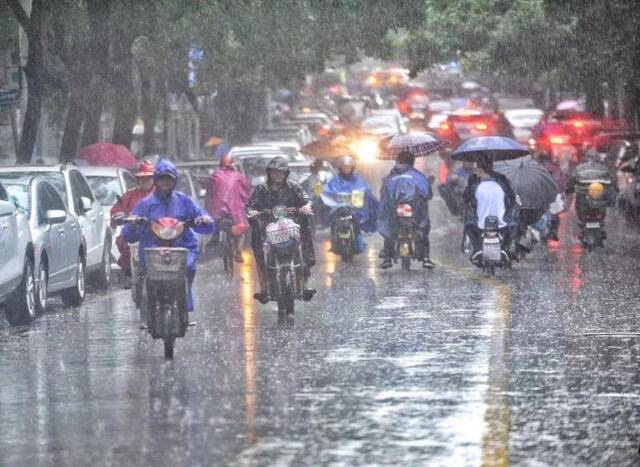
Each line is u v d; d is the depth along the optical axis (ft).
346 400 74.90
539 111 503.20
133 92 230.27
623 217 269.85
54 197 134.72
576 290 135.13
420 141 183.21
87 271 145.07
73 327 114.32
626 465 59.31
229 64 274.98
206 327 109.50
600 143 317.42
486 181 154.61
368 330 105.60
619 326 106.52
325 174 240.94
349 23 265.75
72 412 72.74
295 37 263.29
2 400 76.79
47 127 296.92
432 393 76.84
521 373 83.71
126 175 173.37
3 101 188.75
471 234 157.07
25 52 208.74
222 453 62.03
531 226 187.11
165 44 242.78
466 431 66.39
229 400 75.36
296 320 113.19
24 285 116.88
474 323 109.09
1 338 107.14
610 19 269.23
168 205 96.37
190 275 95.61
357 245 178.70
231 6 233.35
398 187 162.91
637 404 73.31
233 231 164.35
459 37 349.00
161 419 70.23
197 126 428.56
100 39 219.20
